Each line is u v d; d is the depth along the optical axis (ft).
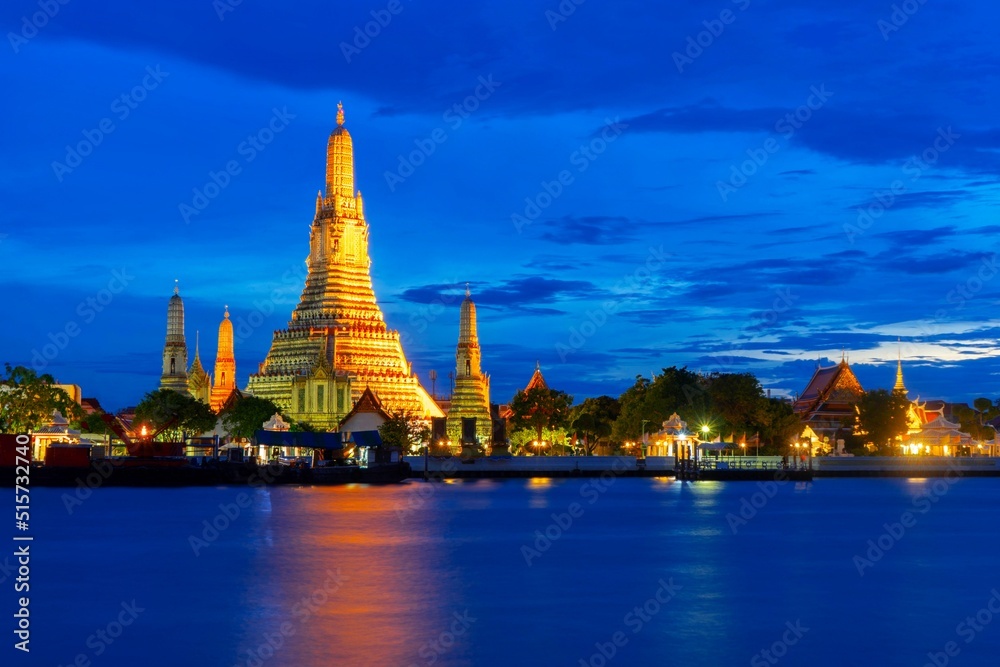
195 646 195.11
